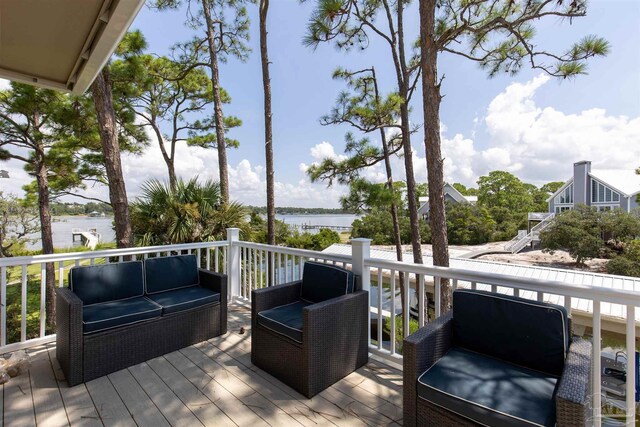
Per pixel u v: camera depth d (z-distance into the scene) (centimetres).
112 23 193
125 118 711
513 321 161
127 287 272
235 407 188
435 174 510
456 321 179
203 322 283
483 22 495
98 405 189
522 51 499
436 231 512
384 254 1448
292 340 207
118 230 454
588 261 1670
